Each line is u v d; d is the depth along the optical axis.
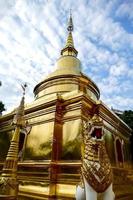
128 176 11.80
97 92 14.78
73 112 9.25
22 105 7.40
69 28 19.58
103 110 10.02
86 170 5.08
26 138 10.19
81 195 5.12
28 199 8.06
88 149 5.36
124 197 9.82
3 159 11.25
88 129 5.63
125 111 17.52
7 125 12.44
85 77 13.60
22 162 9.41
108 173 5.08
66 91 12.52
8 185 5.75
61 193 7.51
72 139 8.61
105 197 4.88
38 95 14.23
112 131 11.12
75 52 17.92
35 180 8.33
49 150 8.62
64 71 14.02
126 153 12.89
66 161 8.30
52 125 9.21
